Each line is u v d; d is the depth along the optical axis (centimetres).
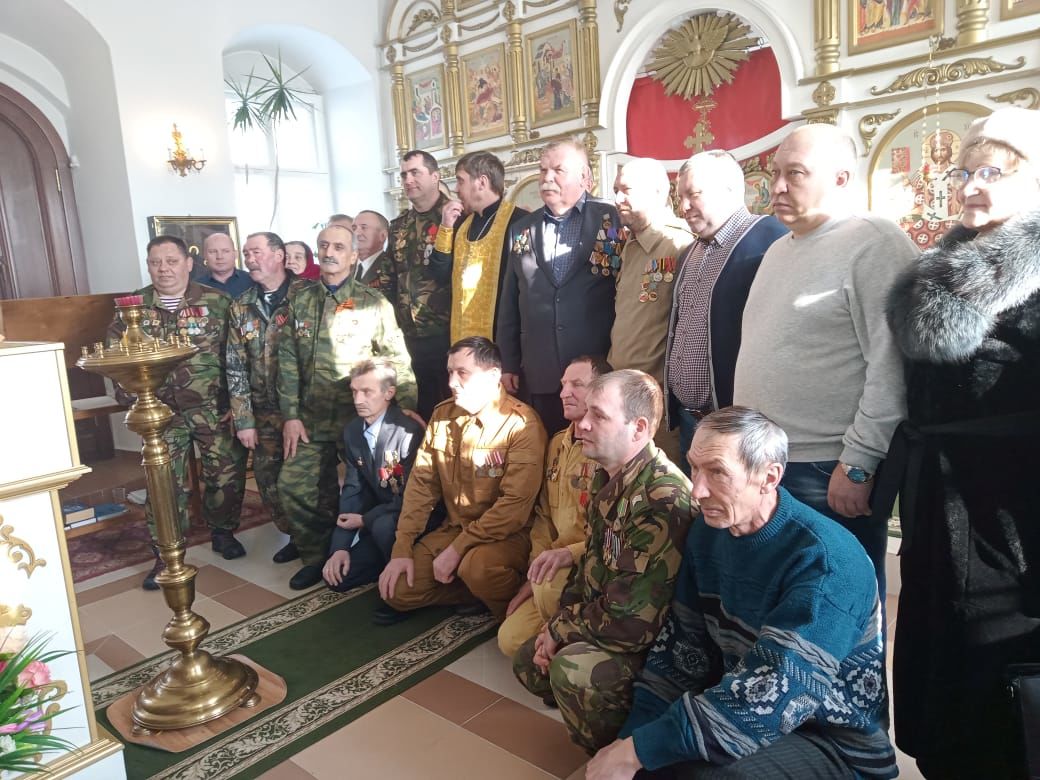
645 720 160
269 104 592
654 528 167
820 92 409
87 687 170
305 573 299
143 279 487
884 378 153
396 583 253
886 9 385
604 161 510
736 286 204
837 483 159
